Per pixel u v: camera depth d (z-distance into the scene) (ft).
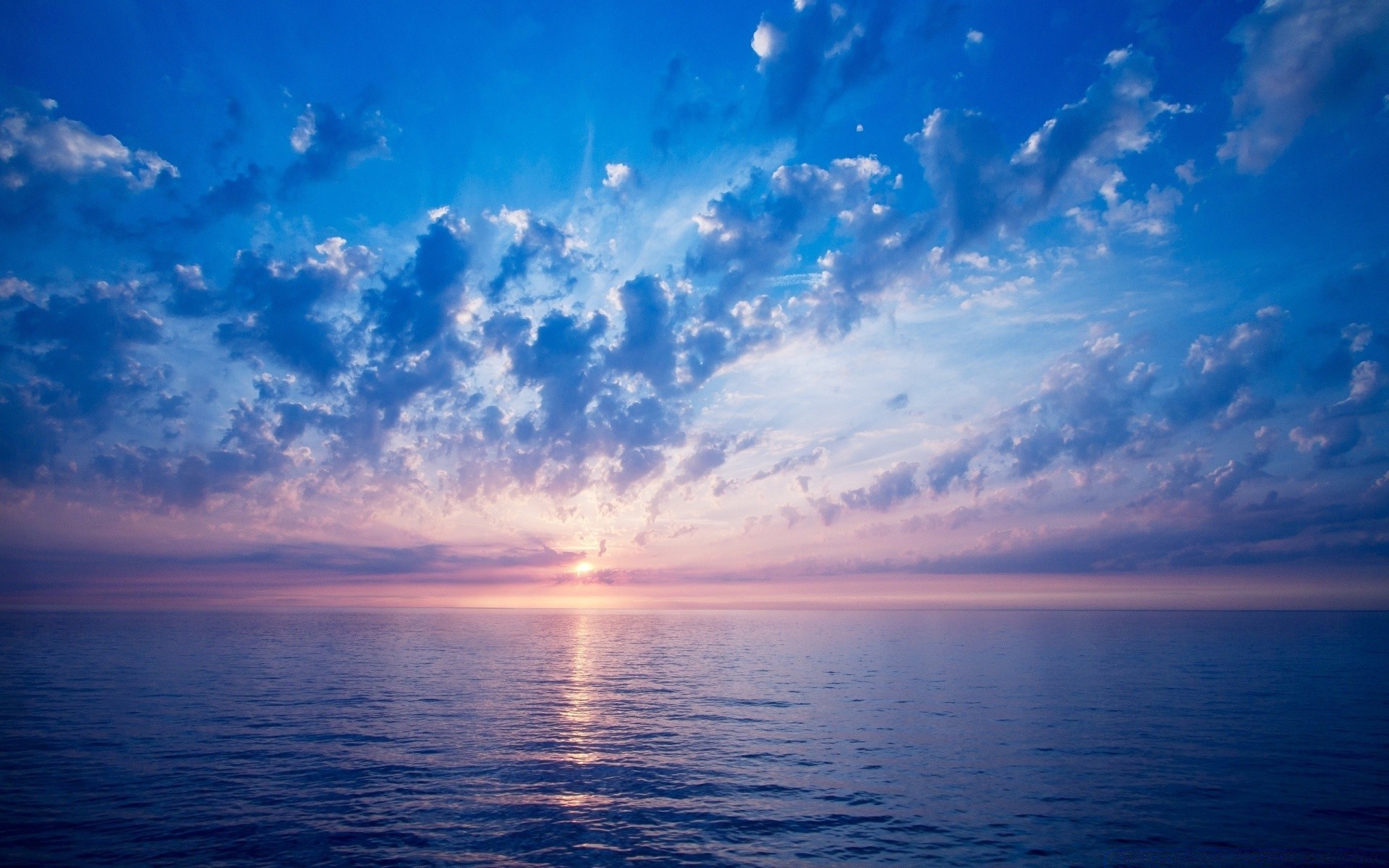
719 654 202.18
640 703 116.06
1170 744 84.74
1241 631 298.97
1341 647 218.18
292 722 96.27
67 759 75.20
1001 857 50.93
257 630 276.62
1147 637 266.16
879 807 62.03
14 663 158.20
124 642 211.61
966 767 75.10
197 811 59.00
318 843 52.44
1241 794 65.21
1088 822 57.98
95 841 52.08
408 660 179.52
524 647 224.12
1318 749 82.28
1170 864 49.90
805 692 128.98
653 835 55.11
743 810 61.05
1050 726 95.81
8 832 53.72
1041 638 258.78
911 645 229.25
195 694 118.83
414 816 58.65
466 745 83.92
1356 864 50.06
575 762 76.38
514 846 52.49
